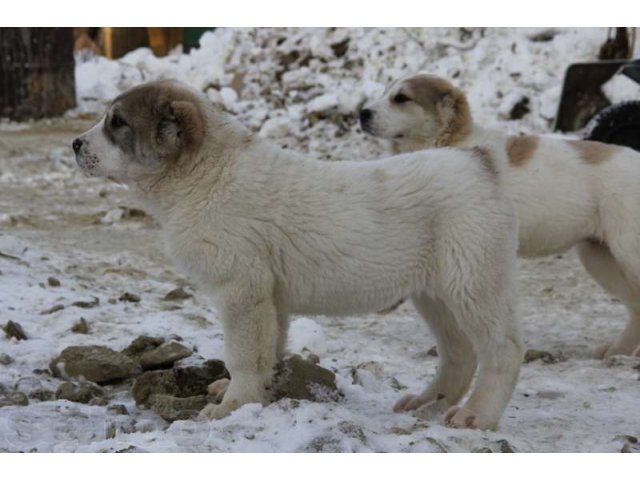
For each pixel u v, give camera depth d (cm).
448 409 645
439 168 621
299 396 651
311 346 834
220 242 608
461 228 609
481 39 2033
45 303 901
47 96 2209
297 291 625
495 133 1003
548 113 1800
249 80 2170
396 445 566
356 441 558
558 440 632
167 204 623
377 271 617
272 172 619
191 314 923
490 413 616
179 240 618
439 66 2020
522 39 1983
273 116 2023
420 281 625
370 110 1037
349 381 724
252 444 557
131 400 671
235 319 613
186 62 2419
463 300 612
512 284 621
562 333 967
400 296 629
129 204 1473
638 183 892
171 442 553
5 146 1855
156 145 616
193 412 628
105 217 1379
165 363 705
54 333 819
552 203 901
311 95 2055
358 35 2153
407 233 616
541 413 694
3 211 1405
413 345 903
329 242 612
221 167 614
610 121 1341
